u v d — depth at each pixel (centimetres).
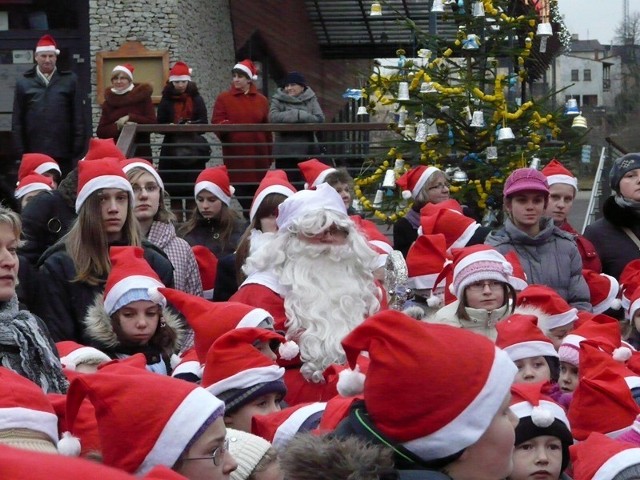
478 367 338
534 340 617
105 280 714
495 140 1250
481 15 1255
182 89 1536
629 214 934
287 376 623
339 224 654
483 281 665
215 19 2141
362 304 651
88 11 1923
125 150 1420
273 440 488
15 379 410
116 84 1536
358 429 342
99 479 192
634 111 3303
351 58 2841
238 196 1559
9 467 191
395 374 335
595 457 491
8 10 1938
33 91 1502
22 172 1145
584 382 582
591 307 837
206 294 920
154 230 862
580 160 1287
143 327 655
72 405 384
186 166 1516
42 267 716
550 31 1261
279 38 2484
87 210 721
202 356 580
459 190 1233
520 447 487
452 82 1281
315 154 1530
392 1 2488
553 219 929
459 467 340
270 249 660
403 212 1227
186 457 371
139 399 372
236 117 1550
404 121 1295
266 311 592
